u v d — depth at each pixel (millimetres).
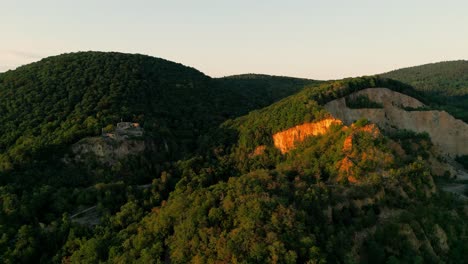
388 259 75688
